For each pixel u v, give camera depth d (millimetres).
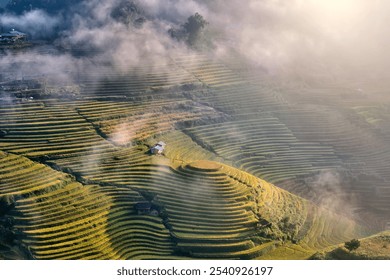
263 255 97125
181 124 140500
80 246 92500
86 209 100562
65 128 125938
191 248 96000
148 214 102625
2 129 120688
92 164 113500
